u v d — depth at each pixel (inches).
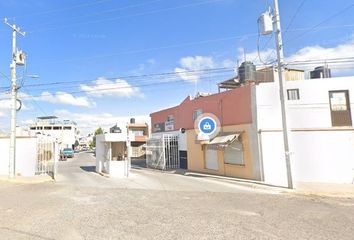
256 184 688.4
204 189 630.5
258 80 1061.8
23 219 356.8
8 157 895.7
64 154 2089.1
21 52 853.2
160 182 761.6
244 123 822.5
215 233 296.4
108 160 954.7
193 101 1114.1
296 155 754.8
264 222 340.2
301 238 279.7
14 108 834.2
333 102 806.5
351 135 745.0
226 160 904.3
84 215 378.3
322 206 446.3
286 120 637.3
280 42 652.7
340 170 737.6
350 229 311.3
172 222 340.5
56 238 282.5
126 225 328.2
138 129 2251.5
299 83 811.4
